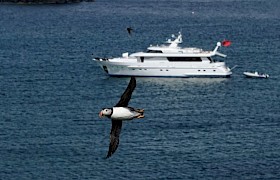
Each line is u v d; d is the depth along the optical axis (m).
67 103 99.19
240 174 68.69
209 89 110.19
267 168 70.50
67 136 80.44
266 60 138.50
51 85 111.81
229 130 83.81
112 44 167.25
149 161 71.31
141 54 116.81
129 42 171.75
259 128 85.31
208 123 87.25
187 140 79.00
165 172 68.50
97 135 80.75
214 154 73.94
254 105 98.62
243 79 116.75
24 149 75.44
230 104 99.25
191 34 188.12
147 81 115.12
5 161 71.94
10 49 154.88
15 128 84.25
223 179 67.69
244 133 82.81
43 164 70.88
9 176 68.25
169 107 96.31
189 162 71.38
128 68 116.56
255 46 159.62
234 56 144.75
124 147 75.56
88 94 105.75
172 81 115.31
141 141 78.00
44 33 188.00
